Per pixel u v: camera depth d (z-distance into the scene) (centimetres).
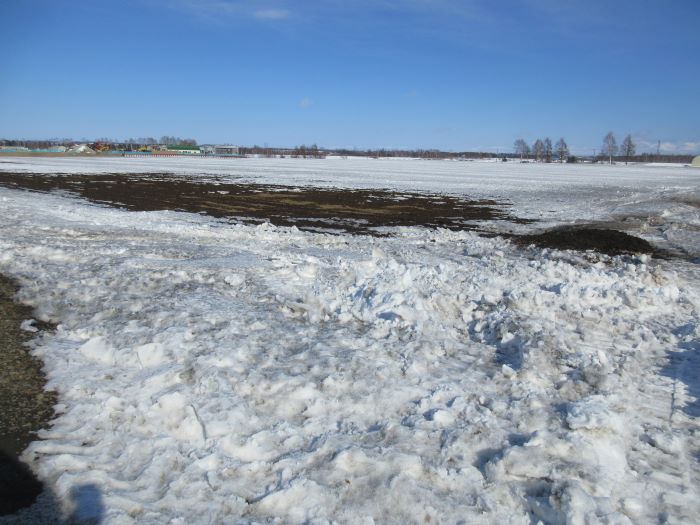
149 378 569
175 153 16225
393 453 434
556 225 2294
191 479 413
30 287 946
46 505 389
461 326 804
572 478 403
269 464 432
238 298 919
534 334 711
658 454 465
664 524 377
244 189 3900
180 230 1781
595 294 939
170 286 970
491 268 1229
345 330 761
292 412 523
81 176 4778
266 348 675
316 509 379
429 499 388
